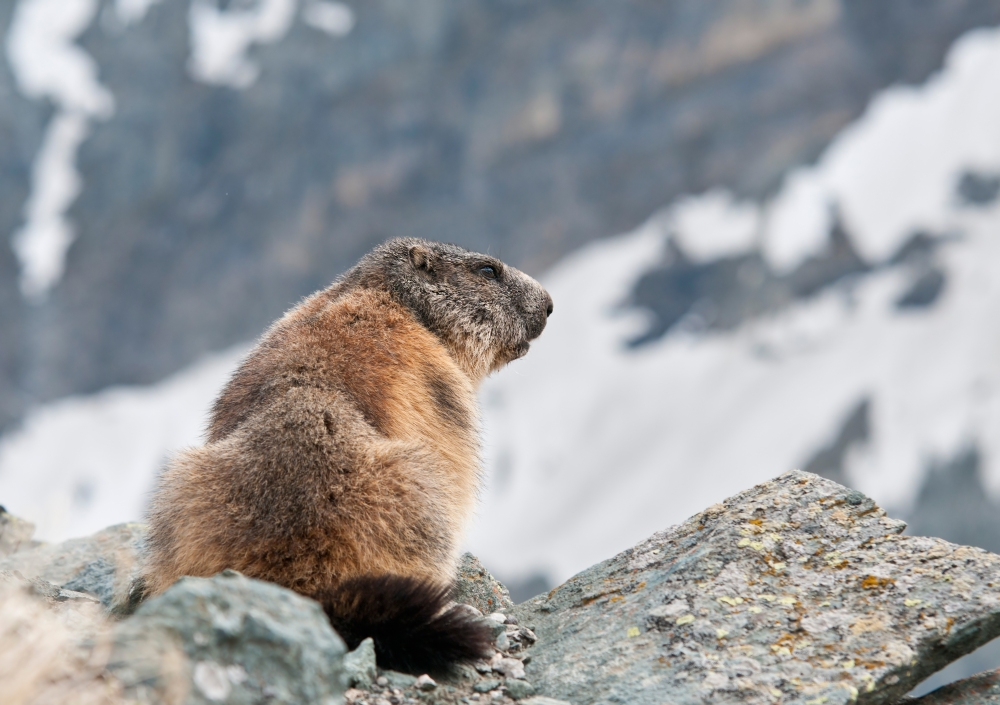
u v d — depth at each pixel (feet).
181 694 17.79
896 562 27.35
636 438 571.69
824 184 626.64
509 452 581.53
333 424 28.76
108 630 21.22
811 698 23.45
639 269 642.22
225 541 27.20
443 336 36.76
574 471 562.25
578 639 27.81
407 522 27.91
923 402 503.20
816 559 28.14
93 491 583.17
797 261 602.03
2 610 18.65
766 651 25.25
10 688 16.94
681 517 513.86
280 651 19.40
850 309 575.38
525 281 40.06
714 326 609.42
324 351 31.48
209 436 32.09
